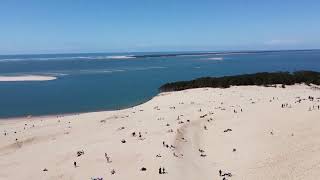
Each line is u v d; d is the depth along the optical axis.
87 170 34.88
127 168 34.72
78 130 51.78
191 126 49.38
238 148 39.75
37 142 47.19
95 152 39.78
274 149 37.56
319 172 30.52
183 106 63.19
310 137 39.38
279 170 32.31
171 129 46.94
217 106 60.81
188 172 33.66
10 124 59.78
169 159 36.25
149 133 46.00
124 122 54.38
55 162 38.06
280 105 55.75
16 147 45.66
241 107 58.22
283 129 43.31
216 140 43.50
